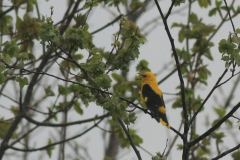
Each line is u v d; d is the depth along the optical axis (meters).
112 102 8.34
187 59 14.55
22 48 12.40
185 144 10.12
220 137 12.75
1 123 13.92
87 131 12.78
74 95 12.96
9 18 13.41
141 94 13.30
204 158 12.66
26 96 13.93
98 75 9.32
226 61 8.98
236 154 11.55
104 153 14.46
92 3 9.60
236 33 8.98
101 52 14.16
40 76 14.10
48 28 8.78
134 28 13.65
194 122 13.45
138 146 13.02
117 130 12.85
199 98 13.90
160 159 8.79
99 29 14.50
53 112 13.29
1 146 13.01
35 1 13.21
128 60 9.39
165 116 12.72
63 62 13.23
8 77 13.09
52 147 13.86
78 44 9.10
